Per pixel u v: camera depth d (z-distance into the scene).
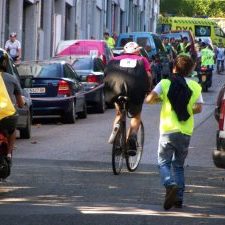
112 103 34.81
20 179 32.19
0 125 27.81
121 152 34.12
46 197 28.20
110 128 54.03
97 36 132.38
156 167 36.66
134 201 27.69
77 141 46.22
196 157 40.81
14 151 41.38
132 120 34.72
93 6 125.75
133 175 34.00
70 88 56.44
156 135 49.19
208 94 90.25
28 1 92.69
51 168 35.44
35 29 95.06
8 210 25.55
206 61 92.81
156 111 67.19
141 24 186.00
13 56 76.31
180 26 161.12
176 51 110.19
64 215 24.81
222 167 29.25
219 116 30.03
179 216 25.12
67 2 109.31
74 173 34.09
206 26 160.88
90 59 67.19
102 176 33.44
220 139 29.16
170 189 25.88
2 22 82.12
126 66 34.66
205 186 31.88
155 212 25.67
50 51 102.81
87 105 65.75
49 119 59.94
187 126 26.80
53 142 45.62
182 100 26.67
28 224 23.50
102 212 25.38
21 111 45.22
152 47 96.81
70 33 113.31
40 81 55.81
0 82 27.62
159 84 27.02
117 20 151.88
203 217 25.08
